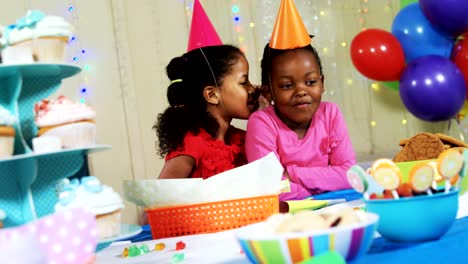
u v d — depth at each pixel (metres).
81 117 1.01
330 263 0.54
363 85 2.90
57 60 1.02
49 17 1.01
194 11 1.72
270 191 1.12
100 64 2.34
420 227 0.75
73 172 1.03
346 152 1.70
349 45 2.90
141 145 2.40
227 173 1.12
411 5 2.50
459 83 2.34
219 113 1.68
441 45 2.43
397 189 0.78
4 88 1.00
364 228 0.61
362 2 2.92
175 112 1.66
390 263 0.67
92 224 0.60
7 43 0.98
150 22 2.46
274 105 1.71
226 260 0.76
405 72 2.41
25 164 0.97
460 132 2.85
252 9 2.66
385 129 2.92
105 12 2.36
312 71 1.61
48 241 0.58
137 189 1.14
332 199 1.33
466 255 0.67
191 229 1.12
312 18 2.84
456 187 0.79
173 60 1.72
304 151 1.66
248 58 2.64
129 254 0.93
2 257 0.51
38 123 1.00
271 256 0.60
